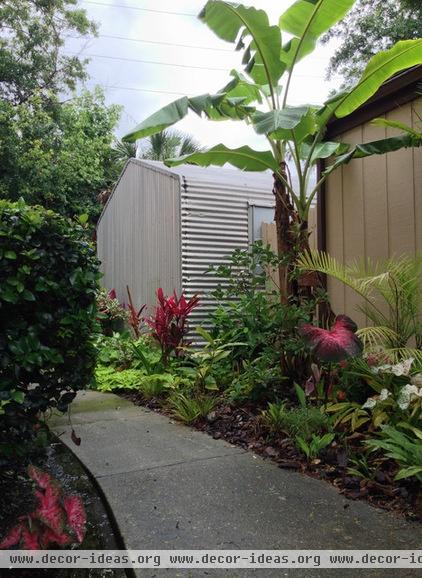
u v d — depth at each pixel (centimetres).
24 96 1257
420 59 381
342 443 307
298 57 437
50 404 264
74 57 1323
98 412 449
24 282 246
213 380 464
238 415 396
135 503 246
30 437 249
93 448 337
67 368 269
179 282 638
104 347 619
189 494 257
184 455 320
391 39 1139
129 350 613
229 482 273
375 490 254
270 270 566
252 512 235
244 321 471
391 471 270
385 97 443
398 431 273
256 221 686
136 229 807
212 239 657
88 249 278
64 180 1283
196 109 404
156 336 554
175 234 654
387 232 442
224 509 239
